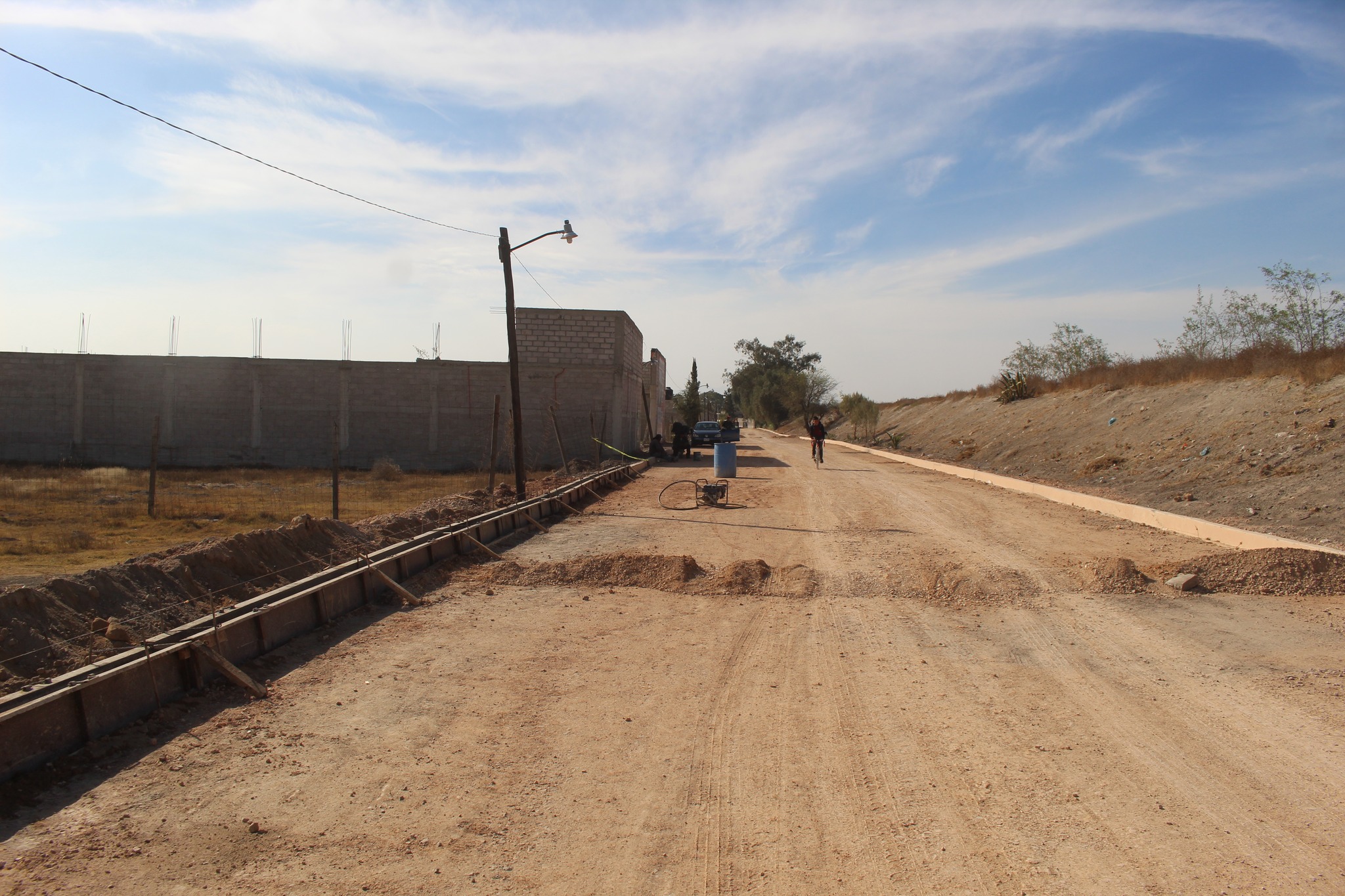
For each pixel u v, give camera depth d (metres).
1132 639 7.92
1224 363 24.22
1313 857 3.98
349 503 19.30
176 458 33.34
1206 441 20.02
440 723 5.74
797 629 8.30
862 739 5.52
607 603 9.40
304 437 33.59
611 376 34.09
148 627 6.63
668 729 5.71
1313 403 18.28
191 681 6.07
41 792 4.53
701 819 4.42
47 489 22.33
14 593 5.96
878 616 8.82
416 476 29.70
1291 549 10.18
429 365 33.66
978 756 5.23
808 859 3.99
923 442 44.91
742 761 5.17
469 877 3.83
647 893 3.70
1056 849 4.07
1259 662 7.18
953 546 12.71
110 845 4.03
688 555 12.09
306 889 3.69
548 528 14.97
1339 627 8.25
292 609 7.56
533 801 4.61
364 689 6.38
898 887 3.74
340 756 5.16
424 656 7.25
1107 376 31.50
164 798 4.55
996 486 23.14
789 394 79.56
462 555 11.48
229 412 33.47
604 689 6.51
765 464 32.72
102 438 33.34
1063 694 6.40
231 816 4.36
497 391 33.78
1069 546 12.64
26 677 5.40
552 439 33.97
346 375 33.59
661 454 36.88
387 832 4.23
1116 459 22.69
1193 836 4.19
